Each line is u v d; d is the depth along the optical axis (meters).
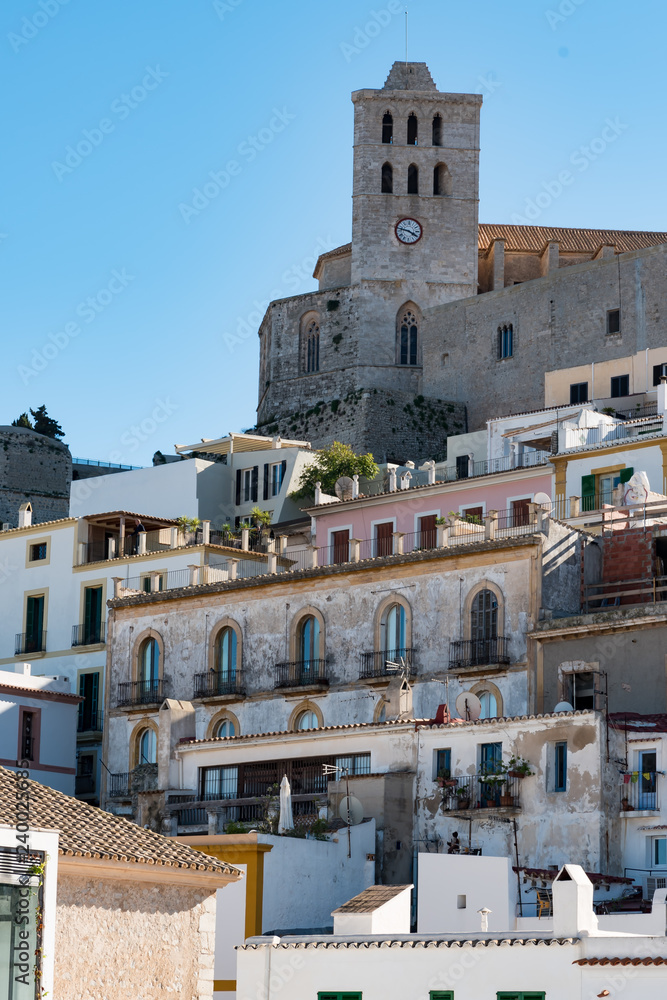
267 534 87.00
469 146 120.12
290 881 47.81
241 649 66.38
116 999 36.44
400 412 109.25
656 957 34.50
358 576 63.56
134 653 69.69
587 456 72.56
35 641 81.50
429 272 118.00
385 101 120.31
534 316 106.56
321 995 37.72
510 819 49.88
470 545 60.31
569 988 35.03
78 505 101.06
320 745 55.44
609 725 49.47
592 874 46.41
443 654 60.38
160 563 78.06
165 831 57.28
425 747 52.47
